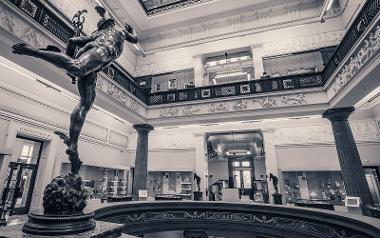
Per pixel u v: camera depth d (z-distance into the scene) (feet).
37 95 34.88
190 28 59.00
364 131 43.14
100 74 31.09
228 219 21.17
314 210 16.80
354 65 25.95
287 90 36.83
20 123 32.35
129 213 19.49
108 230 6.75
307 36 48.83
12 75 31.24
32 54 5.69
